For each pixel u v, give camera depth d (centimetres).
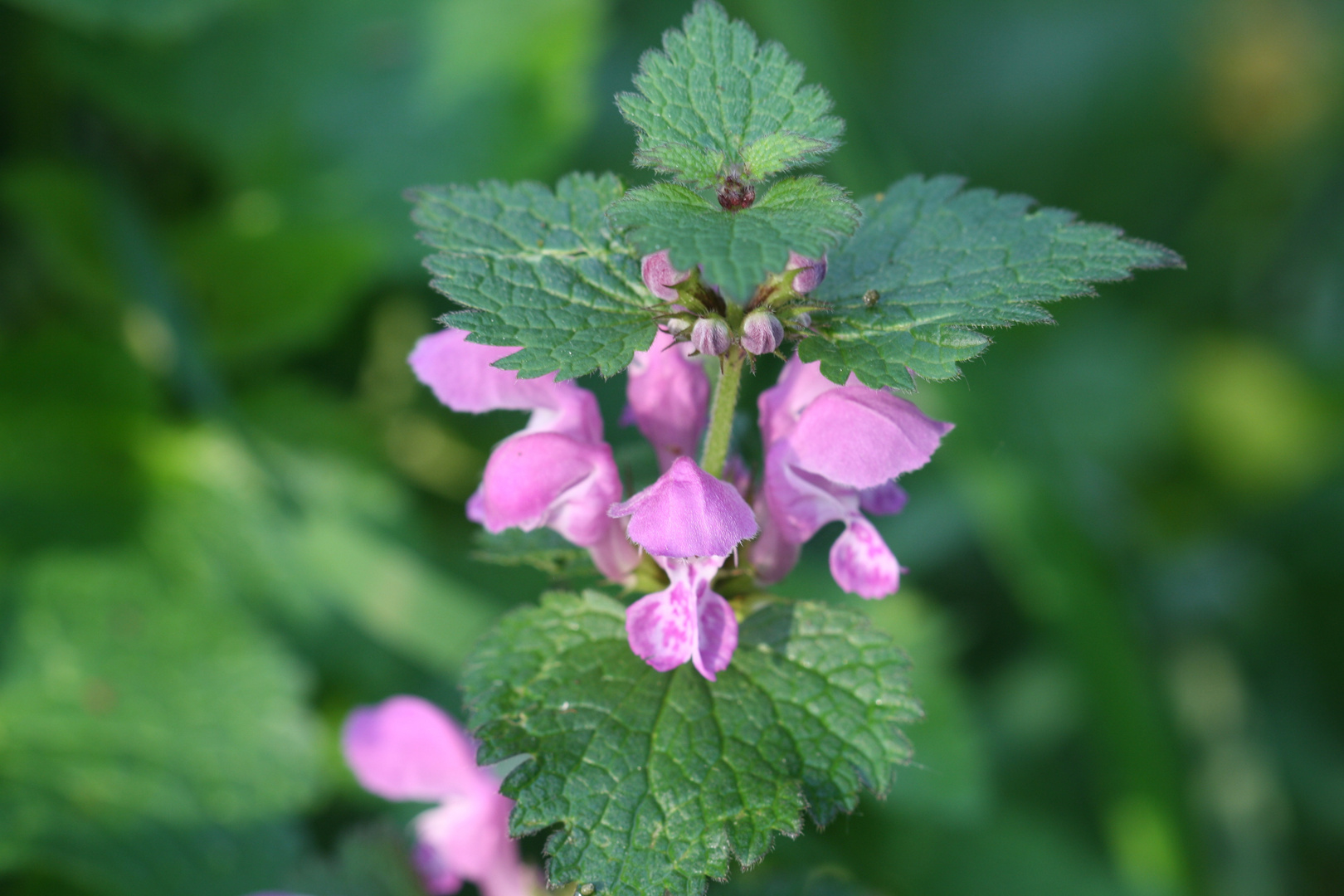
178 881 37
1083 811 48
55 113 50
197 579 44
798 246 26
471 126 50
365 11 51
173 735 39
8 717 39
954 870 43
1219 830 50
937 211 29
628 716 28
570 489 29
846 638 29
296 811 39
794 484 29
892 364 28
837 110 46
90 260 47
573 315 28
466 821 33
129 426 47
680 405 30
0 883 38
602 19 51
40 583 42
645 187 27
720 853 28
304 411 49
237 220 48
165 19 44
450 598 45
